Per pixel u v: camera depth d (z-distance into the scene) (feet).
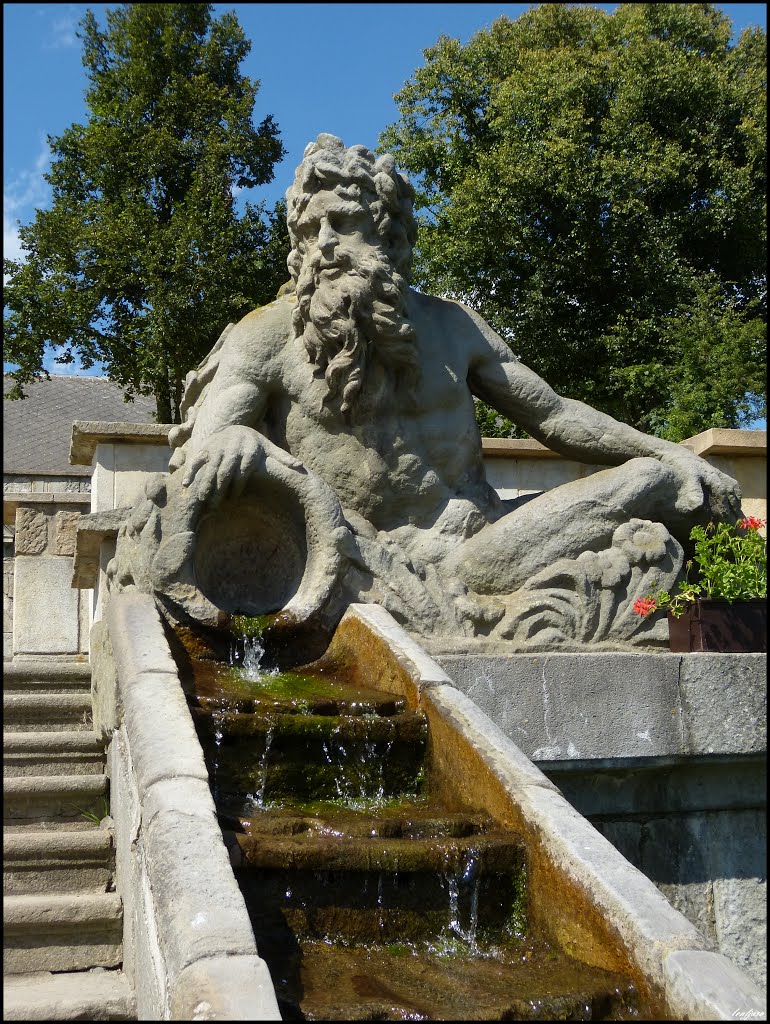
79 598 30.04
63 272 51.83
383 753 12.93
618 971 9.11
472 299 57.31
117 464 25.21
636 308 53.42
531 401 18.80
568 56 54.29
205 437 16.56
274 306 17.76
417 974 9.47
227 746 12.36
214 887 8.48
